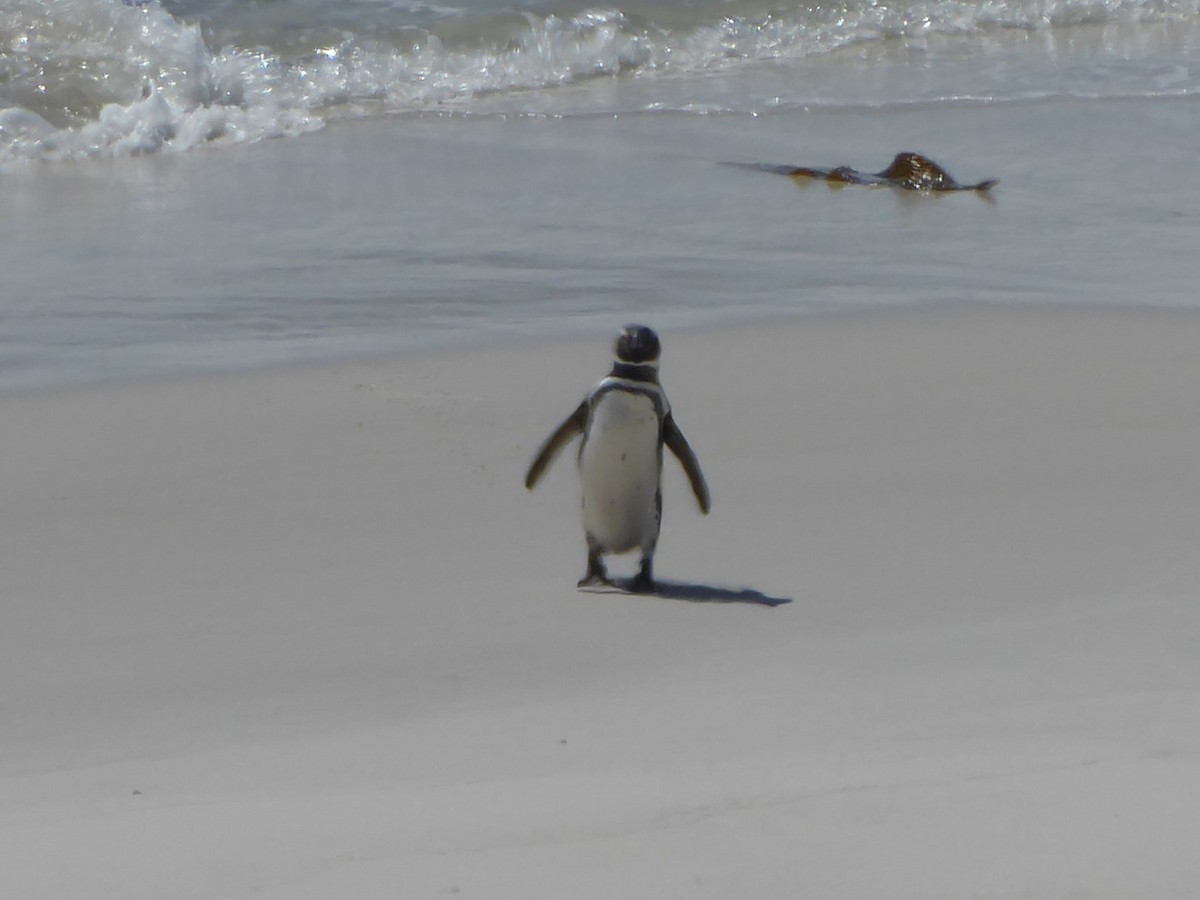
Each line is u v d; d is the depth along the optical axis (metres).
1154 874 9.07
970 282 28.38
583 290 27.84
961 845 9.55
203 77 43.44
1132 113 43.22
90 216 32.91
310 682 13.73
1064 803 10.15
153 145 39.75
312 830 10.15
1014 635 14.27
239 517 18.00
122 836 10.22
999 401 22.02
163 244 30.70
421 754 11.92
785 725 12.20
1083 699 12.49
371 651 14.39
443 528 17.69
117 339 24.88
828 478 19.09
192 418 21.34
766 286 28.11
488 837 9.90
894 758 11.26
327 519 17.94
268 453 20.06
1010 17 56.84
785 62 51.31
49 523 17.80
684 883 9.13
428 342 24.88
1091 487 18.70
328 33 49.47
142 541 17.31
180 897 9.16
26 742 12.55
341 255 29.94
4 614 15.35
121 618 15.27
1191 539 16.91
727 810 10.22
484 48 49.88
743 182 36.19
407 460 19.86
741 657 13.98
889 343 24.73
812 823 9.96
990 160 38.22
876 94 46.06
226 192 35.16
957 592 15.53
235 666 14.10
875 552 16.73
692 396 22.22
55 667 14.11
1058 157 38.44
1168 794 10.21
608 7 53.75
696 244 30.94
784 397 22.19
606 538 15.59
